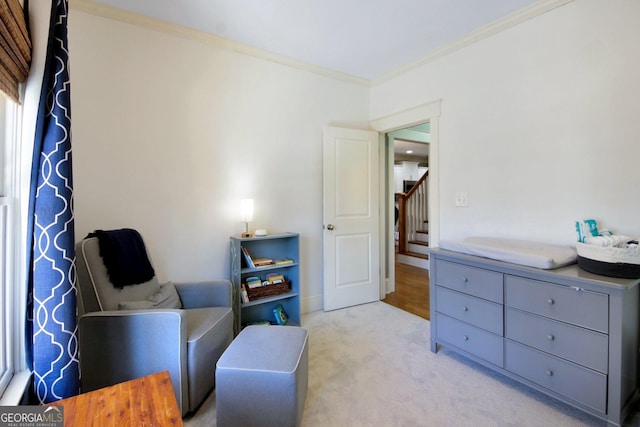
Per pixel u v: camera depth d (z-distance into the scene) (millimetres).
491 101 2381
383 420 1564
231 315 2045
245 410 1389
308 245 3146
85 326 1494
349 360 2150
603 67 1817
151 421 929
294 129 3029
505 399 1726
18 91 1178
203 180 2551
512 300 1773
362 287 3365
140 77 2279
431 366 2074
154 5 2127
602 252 1502
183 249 2471
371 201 3412
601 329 1434
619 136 1767
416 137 4164
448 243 2168
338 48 2744
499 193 2340
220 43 2582
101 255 1715
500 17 2260
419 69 2955
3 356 1207
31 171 1185
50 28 1216
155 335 1529
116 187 2205
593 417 1564
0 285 1203
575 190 1941
